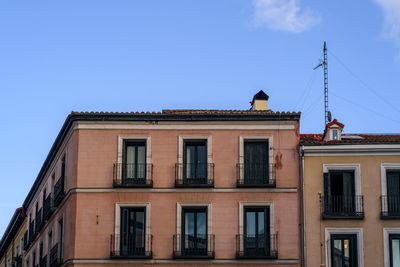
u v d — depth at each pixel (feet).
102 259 135.74
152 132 140.46
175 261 135.03
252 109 159.33
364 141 138.21
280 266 134.31
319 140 147.33
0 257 252.21
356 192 136.05
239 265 134.51
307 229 134.92
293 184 137.49
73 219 137.80
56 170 157.17
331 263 133.39
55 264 143.84
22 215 199.21
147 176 138.41
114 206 137.90
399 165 136.87
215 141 139.74
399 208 135.44
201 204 137.28
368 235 134.10
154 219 136.87
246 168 138.72
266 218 136.67
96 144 140.56
